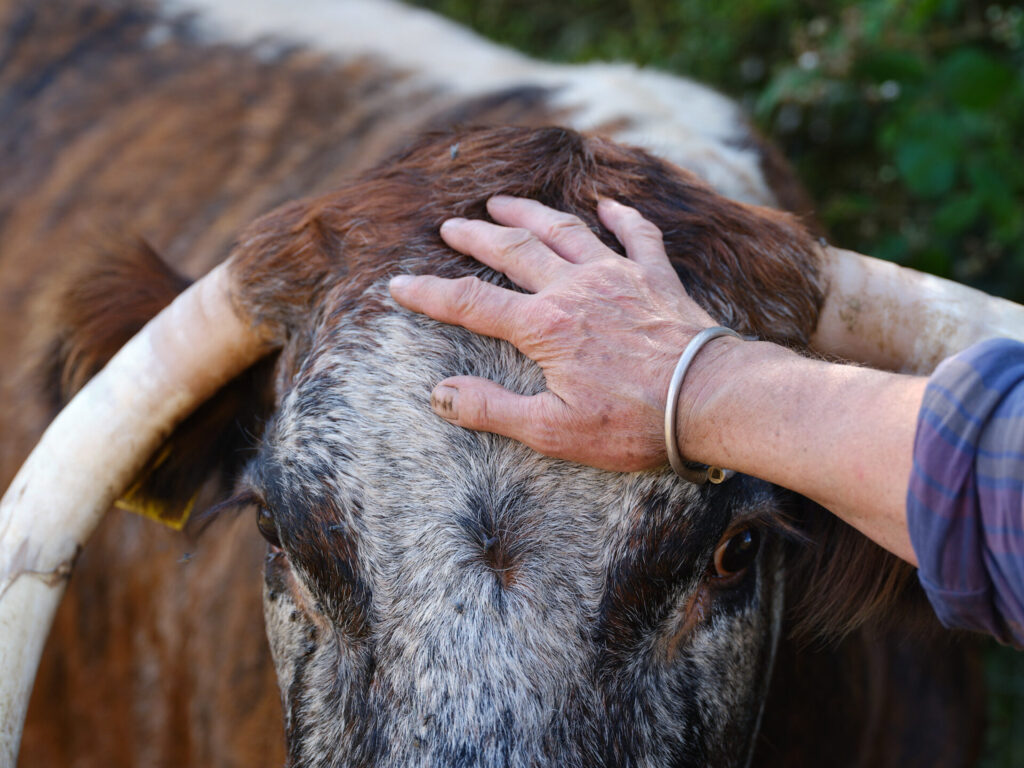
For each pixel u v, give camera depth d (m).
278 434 1.72
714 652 1.73
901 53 3.56
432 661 1.51
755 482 1.69
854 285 1.85
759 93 4.16
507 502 1.56
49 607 1.85
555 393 1.52
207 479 2.20
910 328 1.81
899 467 1.31
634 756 1.59
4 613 1.80
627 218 1.71
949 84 3.45
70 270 2.73
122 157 3.09
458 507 1.56
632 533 1.57
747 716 1.86
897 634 2.47
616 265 1.58
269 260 1.87
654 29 4.42
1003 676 3.68
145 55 3.31
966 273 3.74
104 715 2.87
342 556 1.60
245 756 2.53
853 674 2.47
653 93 2.72
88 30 3.39
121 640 2.79
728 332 1.49
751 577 1.81
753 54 4.27
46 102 3.29
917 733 2.74
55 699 2.91
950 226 3.50
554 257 1.61
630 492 1.58
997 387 1.25
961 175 3.74
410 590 1.55
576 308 1.53
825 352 1.82
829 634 2.07
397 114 2.91
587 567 1.56
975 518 1.26
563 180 1.81
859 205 3.71
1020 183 3.60
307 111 3.01
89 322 2.14
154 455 2.03
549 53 4.84
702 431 1.45
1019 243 3.68
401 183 1.86
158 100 3.18
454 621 1.52
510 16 4.97
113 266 2.19
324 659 1.72
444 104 2.88
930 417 1.27
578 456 1.52
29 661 1.81
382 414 1.62
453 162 1.87
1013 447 1.22
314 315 1.80
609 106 2.62
